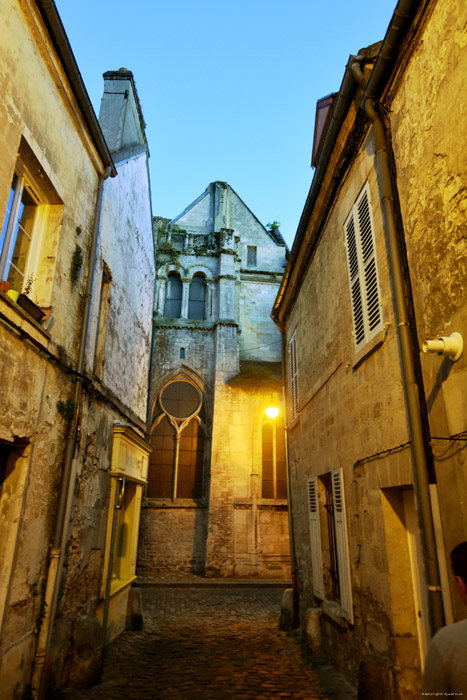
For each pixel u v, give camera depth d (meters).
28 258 5.73
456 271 3.59
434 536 3.75
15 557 4.68
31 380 5.05
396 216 4.81
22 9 4.87
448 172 3.77
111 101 10.74
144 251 12.50
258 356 23.09
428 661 1.87
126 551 9.72
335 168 6.89
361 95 5.60
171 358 21.75
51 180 5.68
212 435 19.91
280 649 7.99
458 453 3.45
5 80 4.52
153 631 9.43
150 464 20.30
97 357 8.09
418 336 4.25
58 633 5.67
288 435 11.23
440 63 3.99
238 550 18.45
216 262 23.72
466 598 1.98
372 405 5.41
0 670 4.31
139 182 11.62
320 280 8.24
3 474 4.91
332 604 7.02
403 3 4.30
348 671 5.98
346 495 6.37
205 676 6.47
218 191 25.81
